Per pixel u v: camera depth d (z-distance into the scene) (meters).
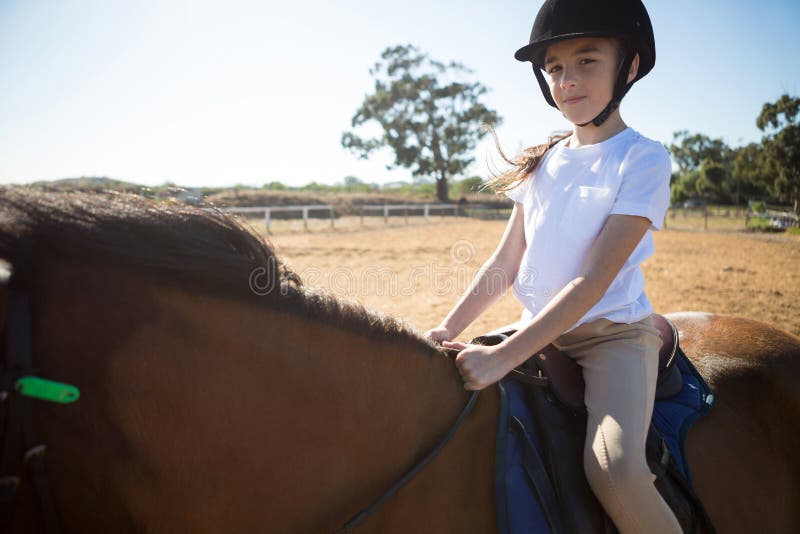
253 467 1.13
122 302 1.03
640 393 1.46
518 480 1.38
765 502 1.76
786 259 13.48
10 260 0.94
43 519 0.91
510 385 1.55
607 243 1.43
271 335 1.18
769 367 2.06
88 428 0.96
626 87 1.56
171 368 1.06
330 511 1.22
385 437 1.30
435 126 47.75
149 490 1.03
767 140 33.84
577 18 1.48
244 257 1.17
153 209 1.11
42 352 0.94
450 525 1.31
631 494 1.34
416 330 1.47
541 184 1.70
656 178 1.47
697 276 10.89
